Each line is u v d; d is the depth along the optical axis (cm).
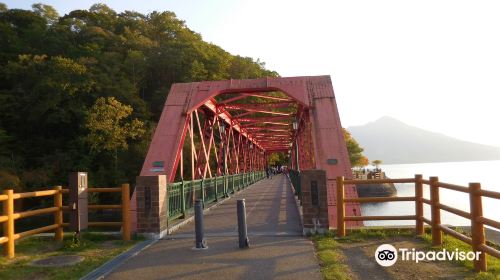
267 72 7569
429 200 696
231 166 2862
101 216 3042
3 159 3431
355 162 8256
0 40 4772
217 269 557
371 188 5603
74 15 7050
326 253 621
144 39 6316
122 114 3541
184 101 1529
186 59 5712
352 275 515
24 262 626
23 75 4225
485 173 12888
